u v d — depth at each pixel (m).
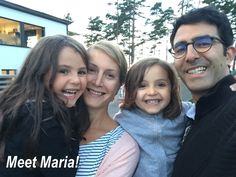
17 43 5.11
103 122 0.64
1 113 0.54
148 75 0.68
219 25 0.55
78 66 0.60
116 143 0.60
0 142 0.52
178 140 0.66
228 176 0.41
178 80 0.70
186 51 0.56
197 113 0.51
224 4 7.66
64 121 0.54
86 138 0.61
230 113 0.45
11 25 5.06
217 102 0.49
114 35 10.49
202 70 0.55
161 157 0.63
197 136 0.48
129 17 10.37
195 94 0.58
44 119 0.52
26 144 0.50
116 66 0.63
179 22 0.58
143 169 0.63
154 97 0.67
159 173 0.63
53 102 0.54
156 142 0.65
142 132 0.65
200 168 0.46
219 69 0.55
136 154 0.61
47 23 5.72
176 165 0.51
